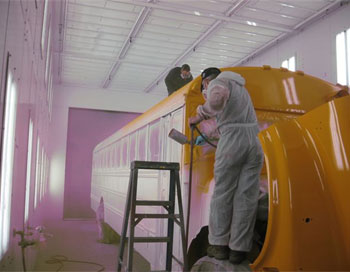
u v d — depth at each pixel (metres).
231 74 3.07
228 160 2.88
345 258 2.48
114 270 5.33
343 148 2.43
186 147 3.65
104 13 8.14
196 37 9.30
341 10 7.18
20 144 2.71
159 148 4.67
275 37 9.08
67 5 7.75
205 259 3.13
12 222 2.46
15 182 2.52
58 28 8.63
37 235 3.87
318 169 2.58
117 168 7.68
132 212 3.40
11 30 2.04
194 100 3.70
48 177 12.44
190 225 3.56
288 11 7.76
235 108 2.95
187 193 3.61
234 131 2.92
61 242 7.65
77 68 11.59
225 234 2.89
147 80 12.67
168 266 3.57
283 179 2.54
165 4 7.69
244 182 2.86
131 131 6.65
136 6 7.78
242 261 2.82
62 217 12.56
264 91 3.74
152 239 3.50
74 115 13.48
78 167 13.34
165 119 4.50
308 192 2.51
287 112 3.78
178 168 3.58
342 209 2.47
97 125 13.66
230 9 7.86
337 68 7.19
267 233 2.59
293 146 2.60
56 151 12.83
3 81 1.88
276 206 2.55
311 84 3.96
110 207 7.91
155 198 4.73
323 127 2.58
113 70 11.69
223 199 2.89
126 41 9.52
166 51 10.25
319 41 7.77
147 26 8.75
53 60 10.37
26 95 2.97
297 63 8.45
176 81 5.64
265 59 9.89
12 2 2.04
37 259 5.99
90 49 10.16
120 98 13.77
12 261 2.52
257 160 2.90
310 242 2.45
